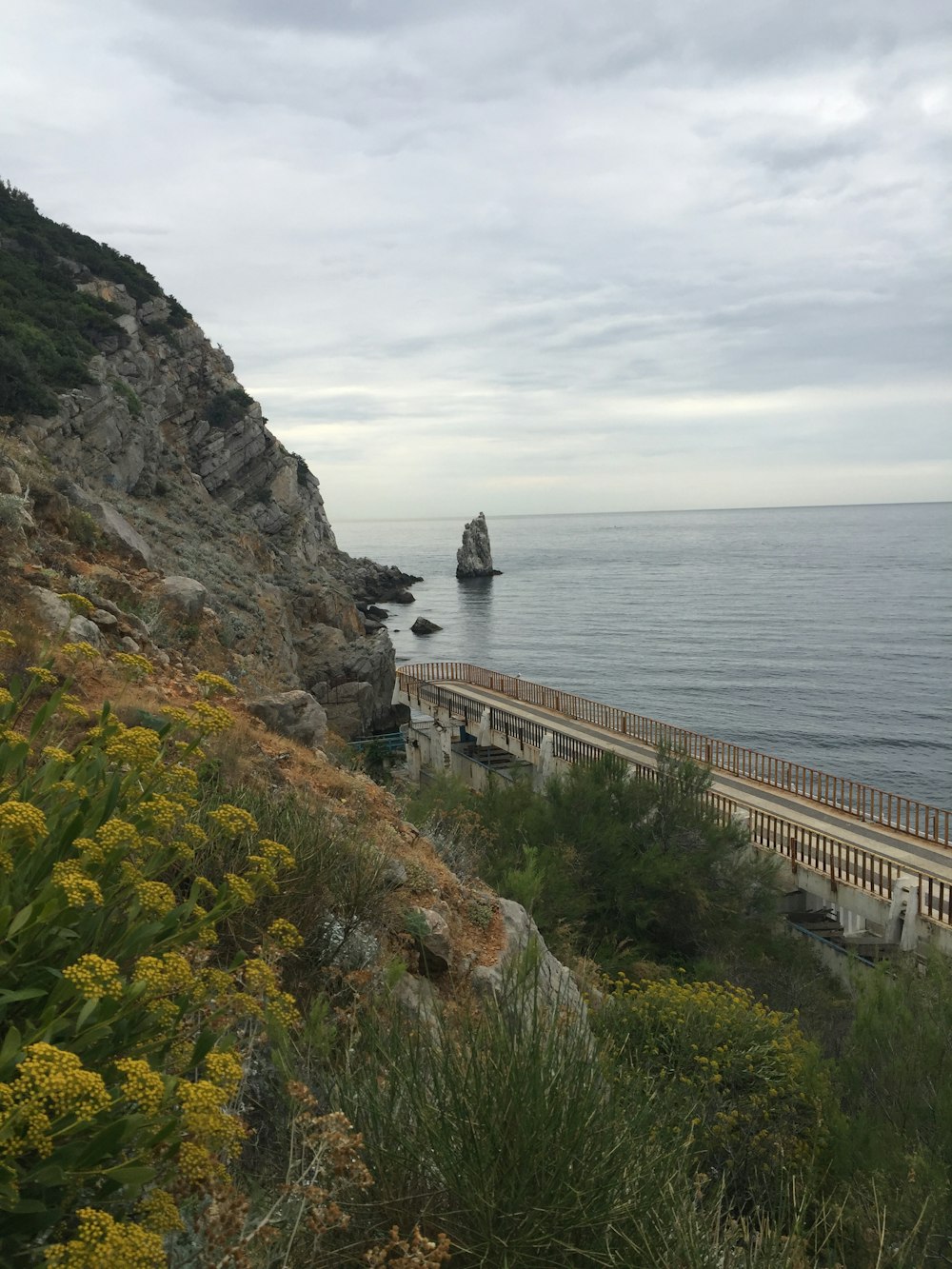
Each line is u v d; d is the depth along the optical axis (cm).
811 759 5431
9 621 852
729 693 7300
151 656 1119
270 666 2188
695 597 14450
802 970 1802
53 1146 215
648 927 1853
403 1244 299
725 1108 844
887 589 14838
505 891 1252
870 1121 847
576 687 7638
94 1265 182
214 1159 267
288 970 530
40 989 258
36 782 351
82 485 2695
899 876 2062
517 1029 446
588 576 18838
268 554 4062
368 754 3170
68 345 3591
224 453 5006
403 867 742
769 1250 435
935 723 6203
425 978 645
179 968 265
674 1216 384
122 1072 239
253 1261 270
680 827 1958
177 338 5388
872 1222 659
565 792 2017
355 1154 322
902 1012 1023
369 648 3622
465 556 18488
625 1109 432
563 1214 365
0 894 273
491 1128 373
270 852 336
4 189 5438
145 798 354
